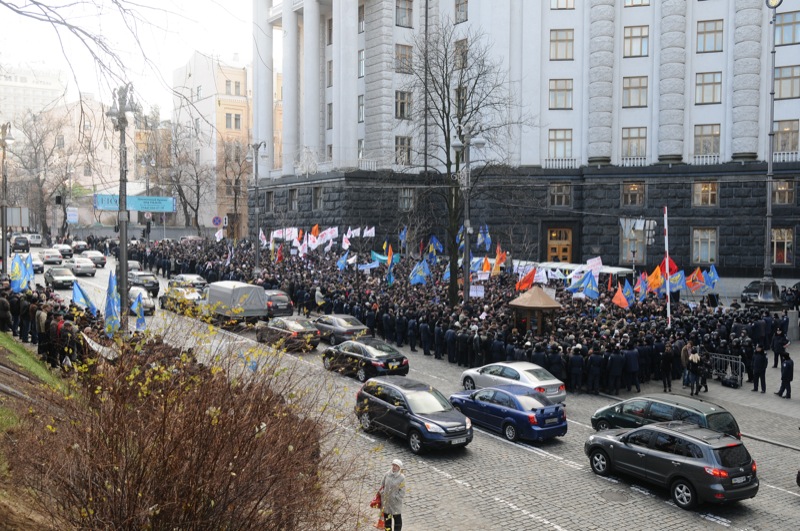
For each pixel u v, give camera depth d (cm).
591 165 5319
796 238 4959
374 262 4378
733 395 2456
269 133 6969
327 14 6662
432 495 1447
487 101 5084
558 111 5441
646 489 1524
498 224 5422
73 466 676
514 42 5441
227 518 697
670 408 1697
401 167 5981
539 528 1297
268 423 779
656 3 5209
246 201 8662
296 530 785
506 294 3712
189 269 5250
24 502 725
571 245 5475
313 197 6175
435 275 4575
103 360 830
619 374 2391
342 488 1062
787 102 4950
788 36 4928
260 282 4209
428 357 2952
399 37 6100
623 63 5306
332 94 6438
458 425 1698
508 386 1947
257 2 7131
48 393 852
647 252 5197
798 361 3033
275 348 978
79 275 5128
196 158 6769
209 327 914
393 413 1769
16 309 2345
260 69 6944
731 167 5012
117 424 696
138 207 4409
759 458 1778
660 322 3003
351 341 2488
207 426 704
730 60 5066
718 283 5088
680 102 5131
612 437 1584
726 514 1392
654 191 5175
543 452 1767
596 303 3506
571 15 5409
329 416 1406
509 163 5175
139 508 651
